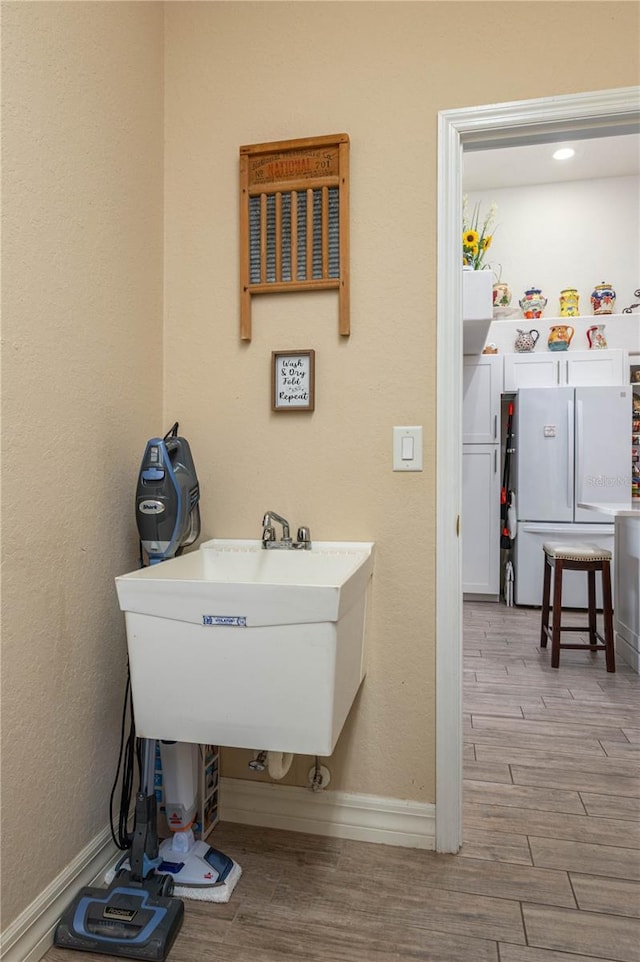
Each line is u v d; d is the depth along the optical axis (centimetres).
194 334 174
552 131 153
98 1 139
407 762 159
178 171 174
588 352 448
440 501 156
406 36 158
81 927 122
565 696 275
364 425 162
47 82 121
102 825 143
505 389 461
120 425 152
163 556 147
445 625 156
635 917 131
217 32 170
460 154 156
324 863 150
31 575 118
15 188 112
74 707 133
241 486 171
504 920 130
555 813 175
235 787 169
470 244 330
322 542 164
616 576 347
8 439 111
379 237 160
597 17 147
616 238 485
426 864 150
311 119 164
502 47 152
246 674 119
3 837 110
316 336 165
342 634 121
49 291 123
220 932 126
